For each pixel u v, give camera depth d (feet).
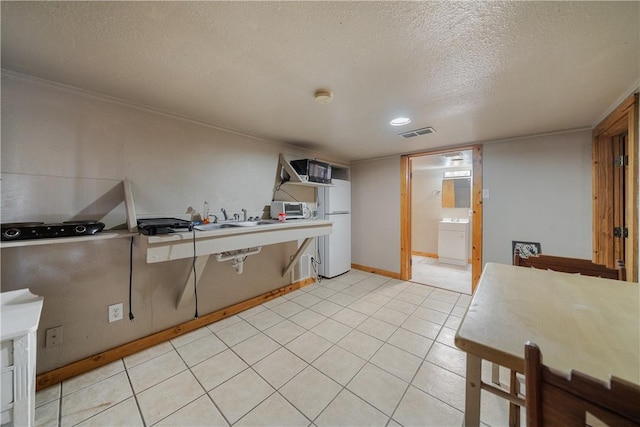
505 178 9.41
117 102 6.00
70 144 5.42
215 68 4.63
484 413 4.53
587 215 8.02
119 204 6.06
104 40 3.83
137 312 6.39
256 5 3.13
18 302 4.40
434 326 7.66
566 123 7.63
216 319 7.93
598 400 1.48
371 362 5.94
